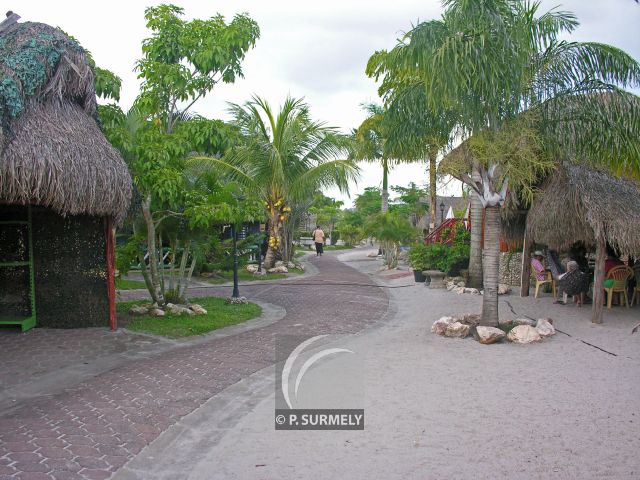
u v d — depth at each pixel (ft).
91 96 29.25
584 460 14.26
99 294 31.37
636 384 20.65
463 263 53.01
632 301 36.88
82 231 31.22
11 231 31.27
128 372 22.74
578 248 40.47
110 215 28.89
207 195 35.99
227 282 59.26
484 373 22.40
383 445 15.44
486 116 27.50
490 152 27.30
